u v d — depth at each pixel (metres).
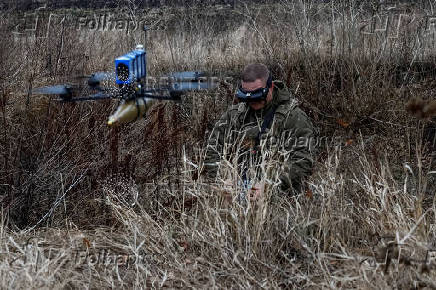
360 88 6.28
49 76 6.01
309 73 6.54
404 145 5.38
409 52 6.88
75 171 4.61
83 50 6.98
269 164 3.57
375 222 3.70
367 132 6.12
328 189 3.86
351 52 6.74
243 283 3.25
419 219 3.12
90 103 4.97
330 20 7.22
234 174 3.65
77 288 3.31
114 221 4.35
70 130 4.73
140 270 3.51
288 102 3.95
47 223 4.30
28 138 4.79
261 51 7.41
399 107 6.06
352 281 3.20
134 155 4.65
